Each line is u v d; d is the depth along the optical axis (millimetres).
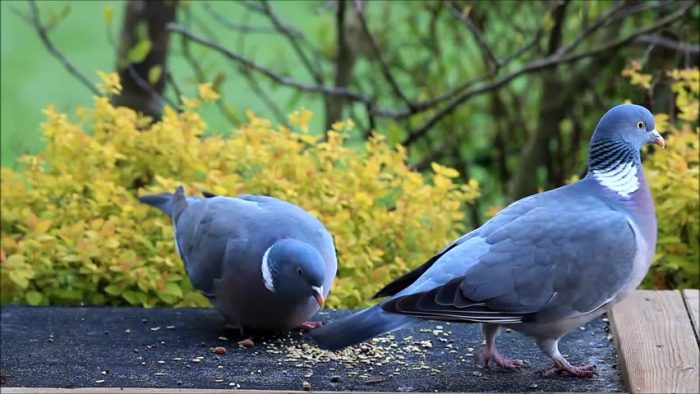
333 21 15242
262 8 13492
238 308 8258
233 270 8141
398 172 10617
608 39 13445
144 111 12977
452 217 10406
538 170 13797
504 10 13992
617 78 13469
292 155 10664
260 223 8281
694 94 12680
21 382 7418
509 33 15789
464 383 7367
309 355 7984
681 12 11953
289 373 7590
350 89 14047
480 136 14609
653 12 13570
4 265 9320
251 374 7570
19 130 16047
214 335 8508
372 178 10469
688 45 12234
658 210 10109
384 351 8055
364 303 9656
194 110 11836
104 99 10984
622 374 7449
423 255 10141
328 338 6852
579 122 13711
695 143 10445
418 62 14242
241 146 10828
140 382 7414
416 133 13406
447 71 14328
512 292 6969
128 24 13000
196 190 10172
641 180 7391
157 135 10828
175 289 9508
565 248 7039
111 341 8320
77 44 19953
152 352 8062
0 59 19281
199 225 8555
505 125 14656
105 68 19031
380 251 9797
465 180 14391
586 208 7246
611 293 7152
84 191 10789
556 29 12945
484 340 8242
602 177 7406
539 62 12523
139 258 9680
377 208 10391
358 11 12125
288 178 10617
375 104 13125
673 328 8031
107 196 10164
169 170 10906
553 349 7422
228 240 8258
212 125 17703
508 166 14992
